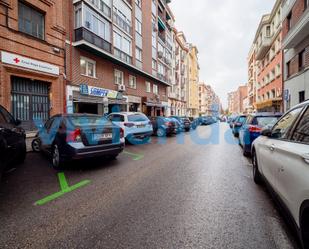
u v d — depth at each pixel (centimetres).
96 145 532
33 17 1150
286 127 303
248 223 271
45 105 1234
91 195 366
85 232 251
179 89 4441
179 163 608
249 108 4844
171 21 3819
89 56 1608
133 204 329
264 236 242
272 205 324
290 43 1552
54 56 1251
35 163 604
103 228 260
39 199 348
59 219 282
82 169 539
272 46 2617
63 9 1354
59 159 529
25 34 1072
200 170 532
